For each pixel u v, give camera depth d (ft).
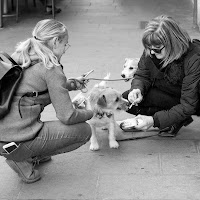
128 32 32.07
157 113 16.02
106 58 26.81
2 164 15.99
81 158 16.12
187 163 15.47
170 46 15.16
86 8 39.47
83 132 14.46
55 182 14.71
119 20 35.35
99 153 16.43
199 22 33.86
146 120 16.05
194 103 15.71
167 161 15.64
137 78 17.37
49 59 13.69
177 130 17.29
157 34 14.96
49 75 13.57
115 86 22.13
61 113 13.82
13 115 13.55
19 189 14.44
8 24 35.17
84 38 31.04
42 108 14.10
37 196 14.01
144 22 34.53
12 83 13.55
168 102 17.06
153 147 16.69
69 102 13.84
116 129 18.15
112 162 15.75
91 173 15.14
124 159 15.93
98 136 17.78
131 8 38.86
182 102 15.85
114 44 29.53
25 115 13.64
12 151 13.69
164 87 16.87
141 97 16.69
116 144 16.63
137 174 14.92
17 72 13.57
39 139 13.91
